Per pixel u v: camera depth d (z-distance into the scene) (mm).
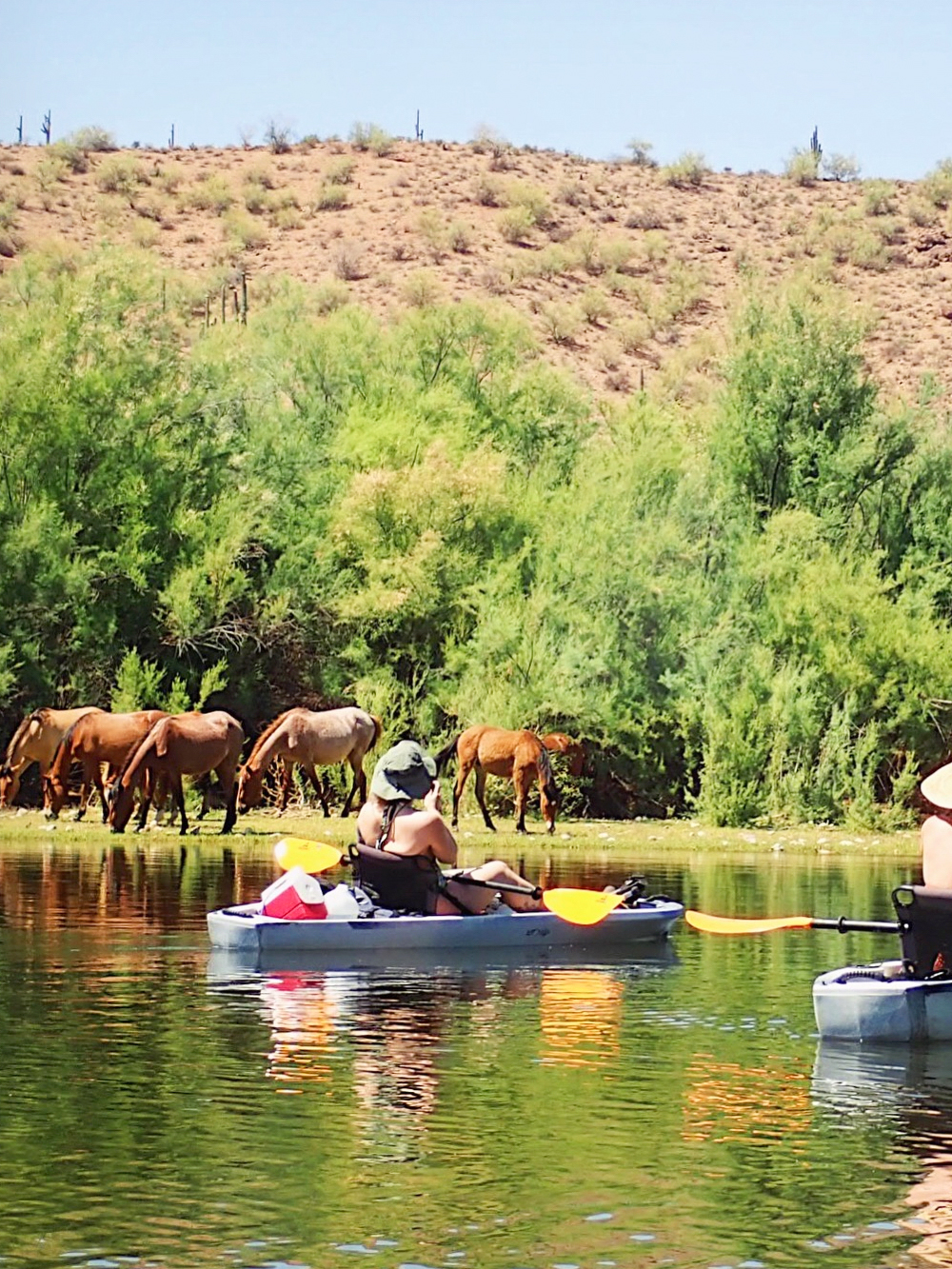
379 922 15234
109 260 38375
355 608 37281
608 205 96312
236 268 84875
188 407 38125
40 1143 9078
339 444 40688
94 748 29484
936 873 12000
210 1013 12531
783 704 34969
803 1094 10336
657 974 14648
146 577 36156
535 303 82562
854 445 41406
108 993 13266
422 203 93750
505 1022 12367
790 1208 8188
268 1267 7363
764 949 16250
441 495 38719
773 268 89812
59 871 21953
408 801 15859
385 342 44812
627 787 36688
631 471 40500
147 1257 7461
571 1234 7805
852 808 34094
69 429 36281
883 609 36594
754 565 37844
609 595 37188
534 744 31297
